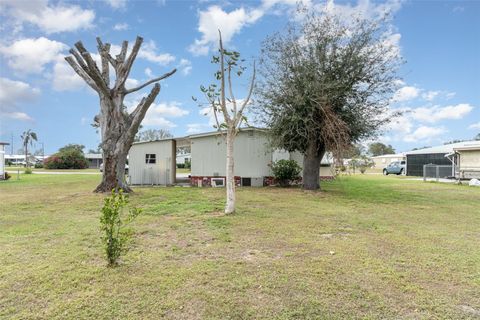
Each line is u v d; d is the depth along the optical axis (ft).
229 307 9.12
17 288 10.32
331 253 14.23
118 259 13.15
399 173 100.48
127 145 37.88
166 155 53.67
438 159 85.05
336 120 35.63
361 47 37.96
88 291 10.12
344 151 35.91
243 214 23.71
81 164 162.20
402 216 23.73
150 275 11.46
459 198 35.32
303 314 8.74
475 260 13.35
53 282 10.79
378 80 38.47
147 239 16.47
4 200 31.27
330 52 38.93
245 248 14.98
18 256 13.52
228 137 24.56
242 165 50.16
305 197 34.73
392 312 8.88
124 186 37.58
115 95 37.01
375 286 10.61
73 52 34.86
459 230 19.11
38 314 8.68
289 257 13.66
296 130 38.37
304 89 37.60
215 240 16.37
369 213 24.91
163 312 8.84
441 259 13.47
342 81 37.68
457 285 10.77
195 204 28.32
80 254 13.79
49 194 36.40
